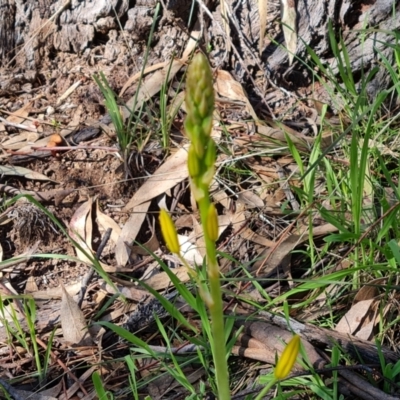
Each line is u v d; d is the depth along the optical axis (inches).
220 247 17.3
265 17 20.3
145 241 18.1
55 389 14.1
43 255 15.6
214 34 21.9
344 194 17.3
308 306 15.6
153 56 22.2
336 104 19.4
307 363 13.0
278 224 17.7
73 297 16.6
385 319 14.8
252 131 20.1
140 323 15.2
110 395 13.4
